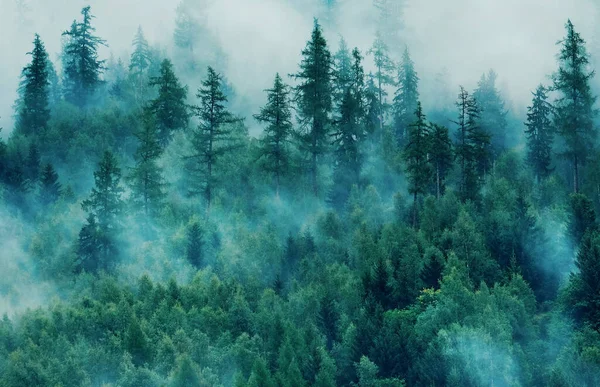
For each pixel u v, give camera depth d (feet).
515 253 175.52
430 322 143.13
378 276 161.79
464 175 226.58
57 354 138.82
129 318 151.43
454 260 162.30
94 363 135.74
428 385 134.10
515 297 148.97
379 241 183.11
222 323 150.92
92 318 151.74
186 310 157.69
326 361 137.39
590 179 223.92
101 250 193.98
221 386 130.82
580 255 155.94
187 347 138.72
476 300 145.79
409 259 169.27
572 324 146.61
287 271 182.91
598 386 126.31
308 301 156.56
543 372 133.90
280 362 135.44
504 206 196.95
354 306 157.79
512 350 132.87
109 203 201.77
